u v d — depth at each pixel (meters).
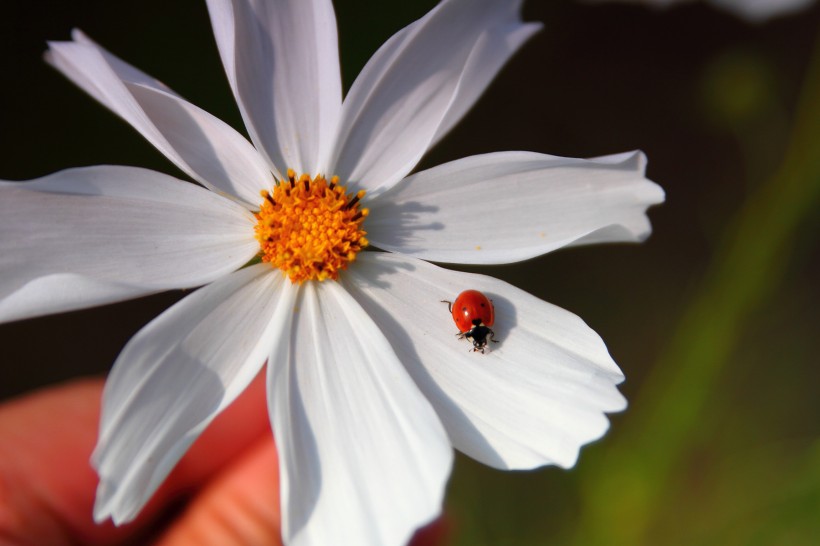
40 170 0.28
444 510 0.22
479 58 0.18
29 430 0.20
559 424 0.17
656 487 0.24
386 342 0.17
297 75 0.18
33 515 0.20
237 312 0.18
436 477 0.16
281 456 0.17
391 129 0.18
